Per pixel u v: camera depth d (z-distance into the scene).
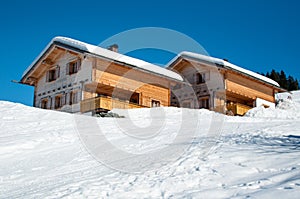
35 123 12.50
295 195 2.94
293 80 70.56
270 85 26.97
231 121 12.86
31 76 23.28
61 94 20.78
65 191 4.31
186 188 3.91
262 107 17.84
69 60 20.75
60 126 11.95
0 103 16.30
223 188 3.65
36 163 7.05
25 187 5.13
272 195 3.04
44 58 21.70
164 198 3.64
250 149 5.57
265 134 7.46
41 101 22.56
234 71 23.66
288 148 5.32
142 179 4.56
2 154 8.05
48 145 8.88
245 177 3.99
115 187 4.29
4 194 4.80
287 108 23.80
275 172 3.98
